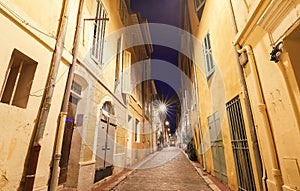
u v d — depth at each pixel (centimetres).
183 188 556
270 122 294
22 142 270
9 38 253
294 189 237
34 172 276
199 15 859
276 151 280
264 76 303
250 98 361
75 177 446
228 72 496
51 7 354
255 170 365
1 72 238
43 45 323
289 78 241
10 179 247
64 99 377
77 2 468
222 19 523
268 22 269
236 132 469
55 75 341
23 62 304
